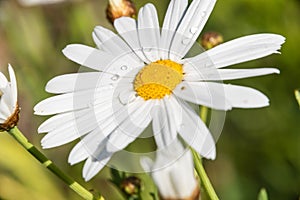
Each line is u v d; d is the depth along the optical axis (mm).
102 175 387
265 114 416
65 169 398
